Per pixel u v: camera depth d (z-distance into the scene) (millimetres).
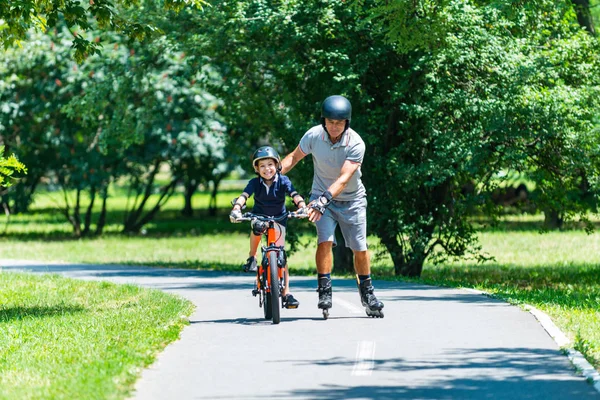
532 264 63406
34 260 63375
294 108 49812
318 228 26141
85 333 24250
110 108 70250
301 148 26062
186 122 80438
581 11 57469
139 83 58906
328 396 17219
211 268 53500
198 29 49031
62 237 94500
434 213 50406
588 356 20391
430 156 47312
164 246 83125
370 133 47438
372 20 44656
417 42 40875
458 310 27781
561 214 52250
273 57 48594
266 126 53125
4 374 19547
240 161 60438
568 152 46375
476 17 43531
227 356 20844
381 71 48031
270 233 25734
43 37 77562
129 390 17438
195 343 22469
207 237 95125
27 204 95000
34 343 23438
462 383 18203
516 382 18281
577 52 46656
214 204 124812
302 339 22922
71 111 59156
